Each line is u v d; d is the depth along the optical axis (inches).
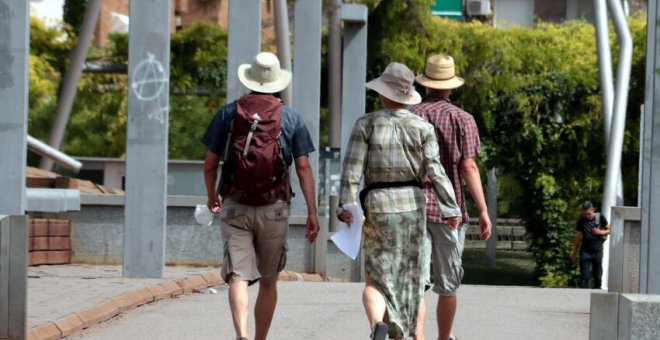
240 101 1020.5
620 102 3164.4
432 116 1063.6
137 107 1862.7
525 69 4215.1
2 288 1025.5
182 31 4448.8
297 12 2667.3
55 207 1995.6
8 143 1707.7
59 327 1208.8
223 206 1023.6
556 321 1466.5
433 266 1064.8
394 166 993.5
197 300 1630.2
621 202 3262.8
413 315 997.2
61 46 4441.4
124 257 1845.5
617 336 797.2
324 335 1274.6
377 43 4151.1
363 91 2987.2
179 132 4404.5
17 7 1707.7
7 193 1707.7
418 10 4126.5
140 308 1496.1
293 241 2464.3
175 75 4416.8
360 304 1601.9
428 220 1044.5
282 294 1742.1
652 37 1489.9
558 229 4143.7
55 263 2204.7
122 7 4891.7
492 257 5605.3
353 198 994.1
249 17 2126.0
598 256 3139.8
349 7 2957.7
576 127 4190.5
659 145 1478.8
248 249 1013.8
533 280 4498.0
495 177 5629.9
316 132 2657.5
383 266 991.6
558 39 4242.1
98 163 4478.3
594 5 3233.3
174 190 3983.8
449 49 4158.5
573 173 4195.4
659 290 1472.7
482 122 4210.1
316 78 2655.0
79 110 4473.4
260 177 1002.7
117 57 4453.7
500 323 1429.6
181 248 2311.8
